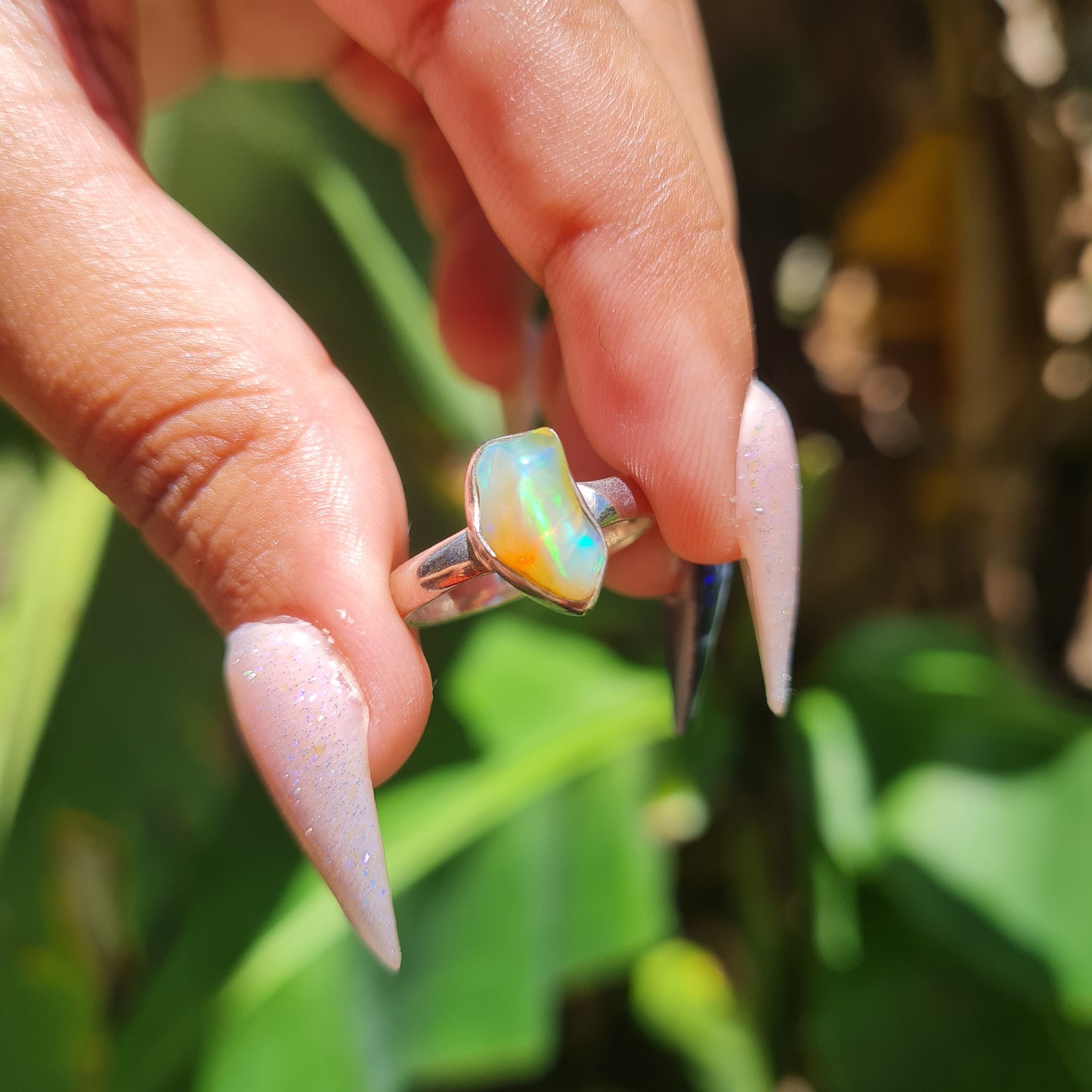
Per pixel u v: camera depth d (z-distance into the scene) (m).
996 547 0.25
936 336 0.26
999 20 0.22
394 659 0.11
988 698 0.18
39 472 0.24
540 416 0.15
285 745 0.11
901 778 0.18
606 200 0.12
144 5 0.16
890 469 0.27
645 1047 0.22
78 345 0.11
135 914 0.20
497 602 0.13
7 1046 0.18
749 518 0.13
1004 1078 0.17
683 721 0.13
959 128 0.23
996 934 0.16
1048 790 0.17
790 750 0.20
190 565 0.11
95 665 0.20
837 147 0.26
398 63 0.13
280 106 0.19
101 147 0.11
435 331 0.20
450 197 0.17
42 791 0.19
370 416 0.12
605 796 0.18
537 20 0.12
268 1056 0.16
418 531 0.22
